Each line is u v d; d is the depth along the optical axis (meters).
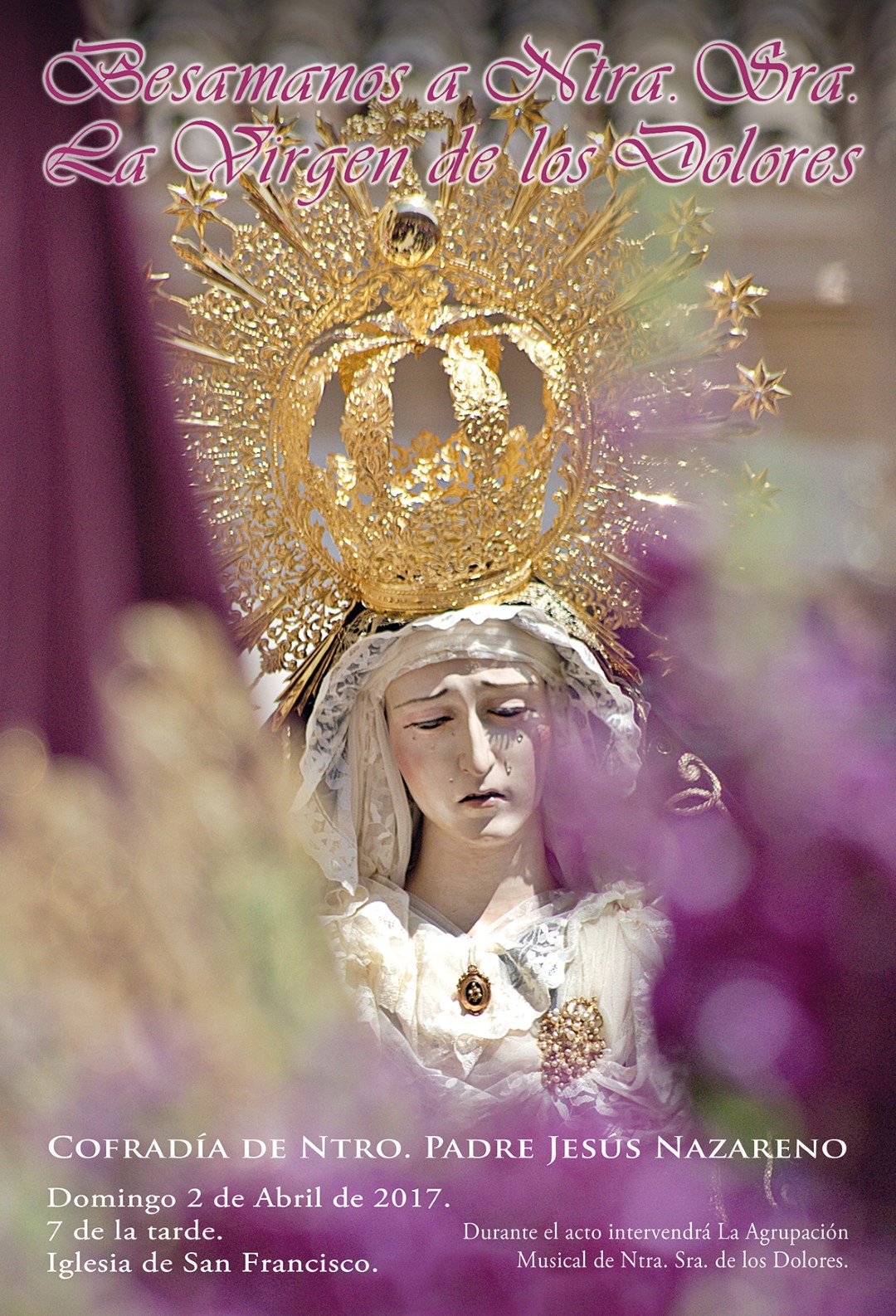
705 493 6.68
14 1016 4.84
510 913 6.88
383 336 6.91
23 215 4.54
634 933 6.57
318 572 7.09
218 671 4.98
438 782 6.68
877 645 4.84
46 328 4.52
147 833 4.93
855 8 5.44
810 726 5.07
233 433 6.90
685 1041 5.84
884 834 5.03
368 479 6.82
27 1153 4.84
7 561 4.46
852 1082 5.17
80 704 4.64
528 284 6.90
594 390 6.96
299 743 7.05
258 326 6.91
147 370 4.71
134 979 4.98
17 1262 4.79
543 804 7.04
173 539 4.82
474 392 6.78
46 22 4.66
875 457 4.31
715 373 6.86
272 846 5.35
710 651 5.41
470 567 6.82
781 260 7.27
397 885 7.02
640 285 6.87
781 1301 5.35
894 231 3.93
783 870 5.25
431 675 6.66
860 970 5.10
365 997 6.36
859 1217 5.30
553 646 6.82
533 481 6.91
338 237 6.85
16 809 4.69
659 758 6.62
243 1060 5.21
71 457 4.54
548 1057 6.43
